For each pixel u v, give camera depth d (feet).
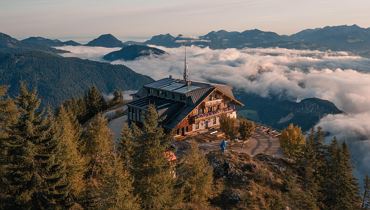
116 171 89.30
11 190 101.60
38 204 102.37
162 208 103.86
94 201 103.55
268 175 183.42
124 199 87.97
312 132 210.79
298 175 200.64
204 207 132.57
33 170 101.45
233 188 164.76
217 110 284.61
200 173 130.62
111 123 307.78
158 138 102.73
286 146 221.46
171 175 108.27
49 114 114.62
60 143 110.32
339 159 206.08
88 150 144.97
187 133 263.70
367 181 252.21
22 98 101.81
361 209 215.72
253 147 257.14
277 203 151.02
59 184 105.40
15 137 99.76
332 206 194.39
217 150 218.79
